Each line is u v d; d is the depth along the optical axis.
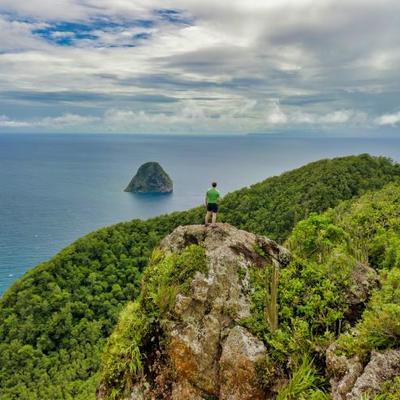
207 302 8.26
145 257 48.31
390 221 16.84
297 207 47.69
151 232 52.59
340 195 48.16
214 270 8.68
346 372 6.50
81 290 42.66
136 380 8.11
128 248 50.53
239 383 7.22
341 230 11.22
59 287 42.31
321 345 7.38
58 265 44.56
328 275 8.76
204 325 7.98
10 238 132.25
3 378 33.69
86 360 34.72
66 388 30.94
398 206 19.36
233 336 7.63
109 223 164.50
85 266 46.12
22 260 106.75
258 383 7.11
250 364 7.20
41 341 36.72
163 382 7.92
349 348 6.74
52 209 192.75
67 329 38.06
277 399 6.79
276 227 46.94
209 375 7.53
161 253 9.94
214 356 7.68
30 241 129.12
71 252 46.62
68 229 150.38
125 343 8.55
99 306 41.28
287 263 9.48
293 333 7.70
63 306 40.34
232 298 8.27
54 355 36.25
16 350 35.97
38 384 32.28
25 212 183.62
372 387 5.90
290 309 8.12
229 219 53.75
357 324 7.37
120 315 9.59
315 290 8.44
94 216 179.00
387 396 5.64
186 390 7.61
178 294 8.41
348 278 8.66
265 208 52.75
